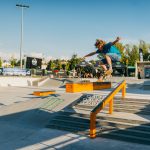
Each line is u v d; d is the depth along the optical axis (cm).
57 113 1083
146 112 1011
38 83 2927
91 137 833
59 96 1338
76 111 1083
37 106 1208
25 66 3691
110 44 645
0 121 1082
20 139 833
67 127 948
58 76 3722
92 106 1140
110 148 734
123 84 1144
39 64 3891
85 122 964
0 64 6206
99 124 915
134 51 5294
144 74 3550
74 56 5066
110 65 659
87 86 1750
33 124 1029
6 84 2823
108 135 840
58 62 6359
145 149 721
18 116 1123
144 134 795
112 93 938
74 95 1343
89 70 3159
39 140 822
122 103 1141
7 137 856
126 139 804
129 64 5119
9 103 1428
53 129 965
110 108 1015
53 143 789
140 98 1173
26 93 1967
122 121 905
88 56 694
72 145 767
